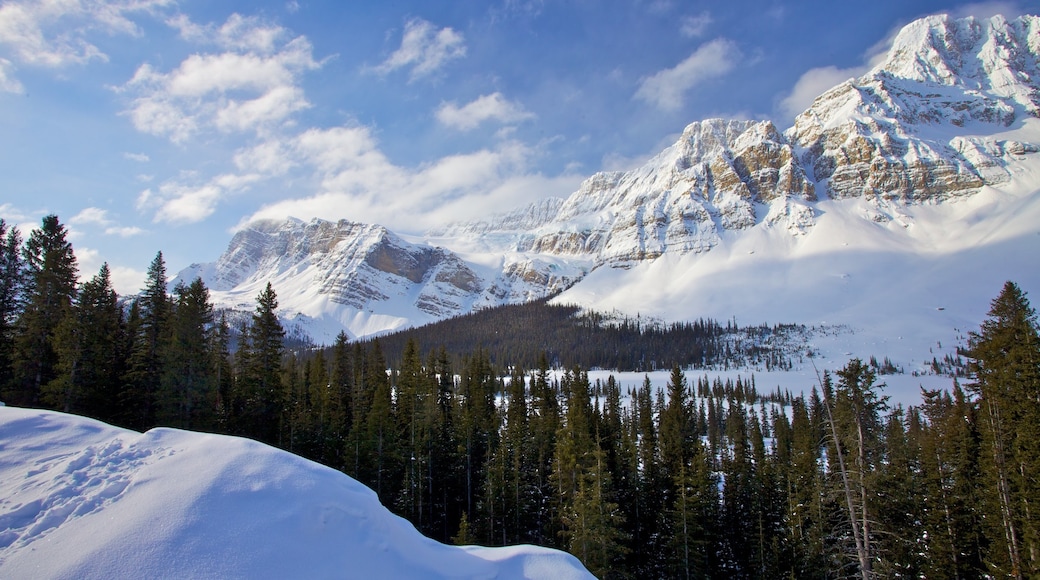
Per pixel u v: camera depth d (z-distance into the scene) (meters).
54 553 7.92
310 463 11.15
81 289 39.34
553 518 39.16
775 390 158.75
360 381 56.25
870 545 21.70
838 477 22.88
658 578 39.47
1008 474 26.34
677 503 37.34
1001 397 26.75
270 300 44.91
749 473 47.75
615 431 54.41
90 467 10.42
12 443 11.48
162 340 38.16
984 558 29.30
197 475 9.81
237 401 43.97
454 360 174.00
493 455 47.19
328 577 8.32
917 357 190.12
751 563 40.75
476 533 40.16
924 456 36.34
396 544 10.03
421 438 45.97
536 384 73.50
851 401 21.47
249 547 8.27
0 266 38.47
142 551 7.90
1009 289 28.33
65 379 33.16
